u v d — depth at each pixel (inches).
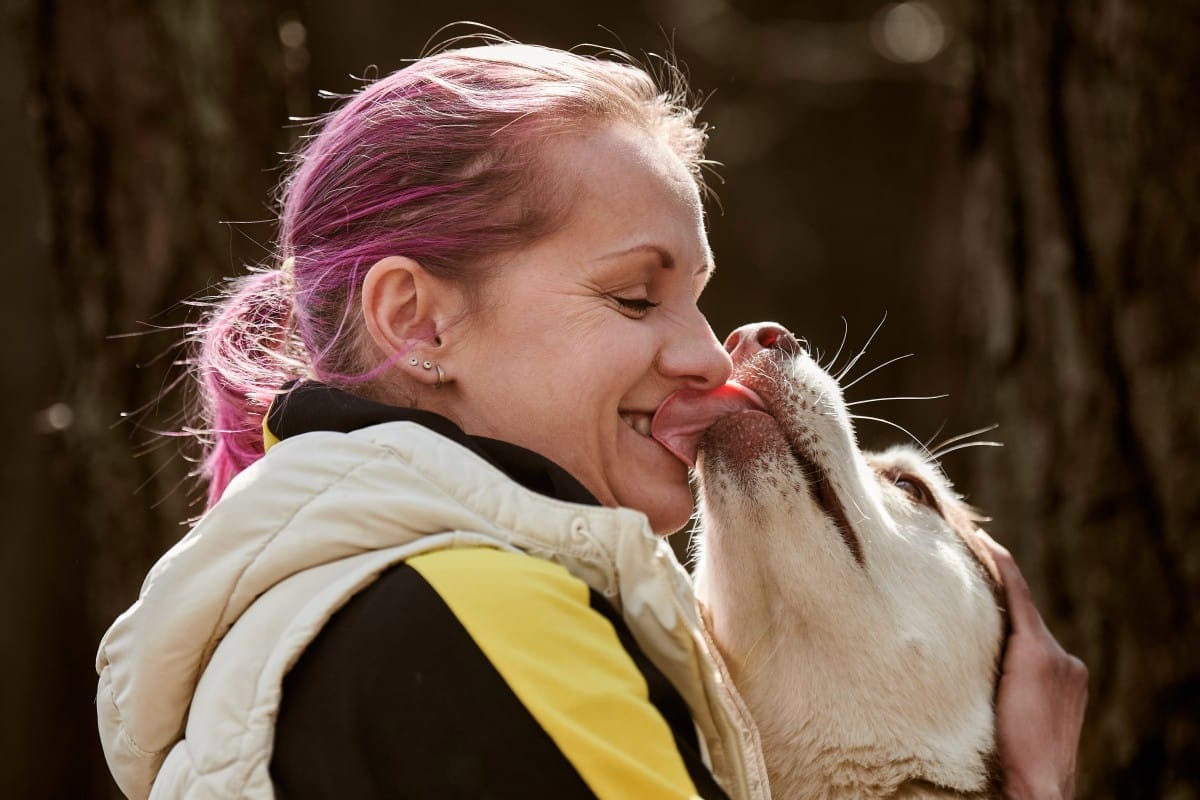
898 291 484.1
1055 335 163.2
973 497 172.2
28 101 163.8
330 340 84.7
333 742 65.1
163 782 69.8
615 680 68.0
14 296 321.1
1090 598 159.2
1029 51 164.7
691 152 90.9
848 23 498.9
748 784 79.4
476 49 88.8
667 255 83.3
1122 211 159.3
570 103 83.7
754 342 102.7
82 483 162.6
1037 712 109.3
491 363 80.9
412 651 65.8
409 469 72.7
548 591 68.4
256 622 69.7
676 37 494.6
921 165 485.7
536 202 80.8
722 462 100.0
